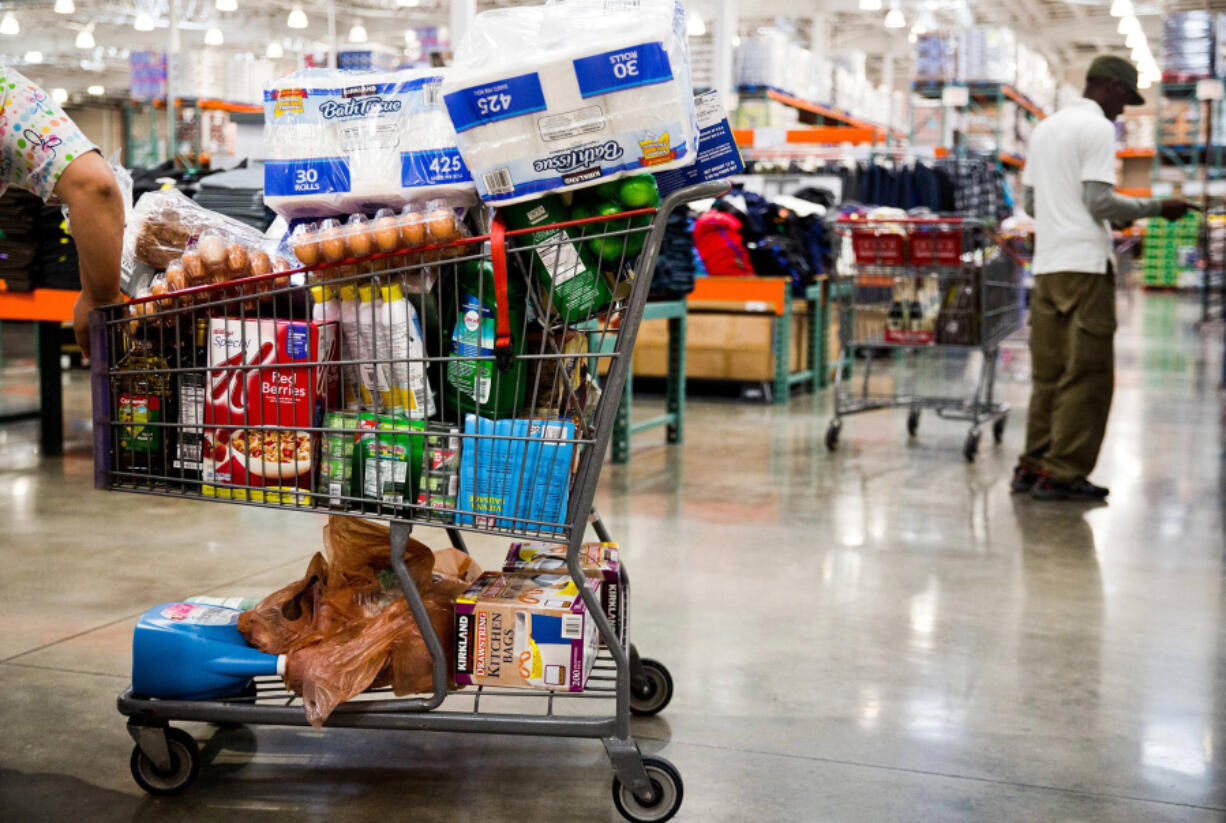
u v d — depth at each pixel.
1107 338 4.55
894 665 2.69
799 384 8.72
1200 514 4.44
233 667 1.98
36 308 4.99
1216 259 15.09
